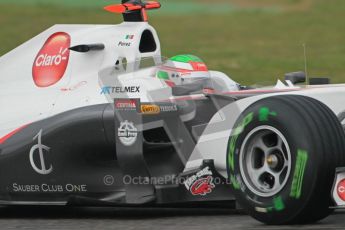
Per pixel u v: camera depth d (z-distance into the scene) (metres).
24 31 70.31
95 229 19.45
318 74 52.91
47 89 23.48
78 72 23.47
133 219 21.33
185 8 91.25
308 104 18.23
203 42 70.56
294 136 17.72
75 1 86.69
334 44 67.25
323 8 85.56
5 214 24.06
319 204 17.78
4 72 24.55
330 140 17.73
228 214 21.78
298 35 73.25
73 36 24.08
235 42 70.31
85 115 21.91
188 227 18.92
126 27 24.06
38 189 22.69
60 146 22.17
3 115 23.36
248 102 20.86
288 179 17.84
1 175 23.00
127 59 23.48
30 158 22.58
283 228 17.81
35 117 22.81
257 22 81.00
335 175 17.67
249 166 18.66
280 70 54.66
